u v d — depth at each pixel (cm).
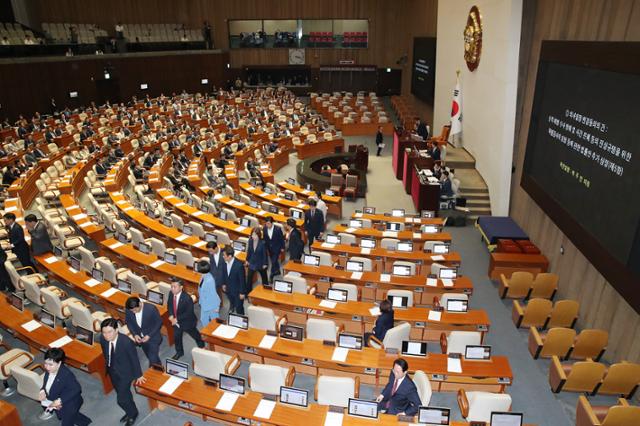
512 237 1473
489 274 1371
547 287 1207
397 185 2231
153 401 829
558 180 1202
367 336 964
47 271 1206
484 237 1573
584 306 1098
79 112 3331
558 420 847
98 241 1425
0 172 2020
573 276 1165
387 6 4441
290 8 4450
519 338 1080
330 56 4597
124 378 759
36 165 2153
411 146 2250
